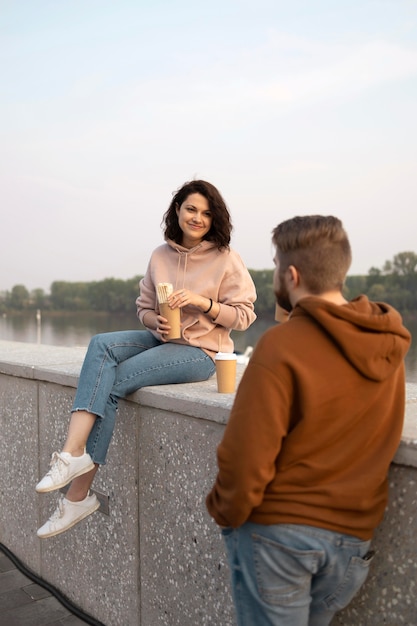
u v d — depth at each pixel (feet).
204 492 7.06
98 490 8.77
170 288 8.04
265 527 4.61
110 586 8.72
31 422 10.49
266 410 4.35
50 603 9.63
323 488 4.54
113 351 7.90
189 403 7.08
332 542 4.55
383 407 4.66
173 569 7.60
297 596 4.64
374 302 4.93
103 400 7.59
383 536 5.16
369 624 5.30
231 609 6.80
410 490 4.96
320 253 4.73
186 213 8.48
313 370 4.43
